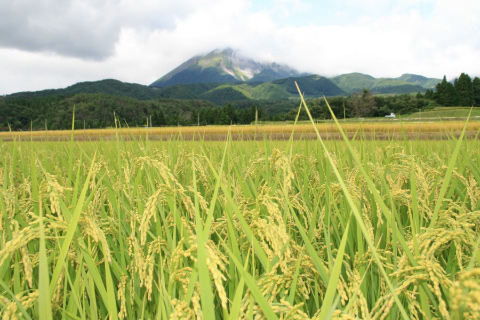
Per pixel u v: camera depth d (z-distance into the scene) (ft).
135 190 5.28
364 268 4.34
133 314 4.27
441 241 3.42
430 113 186.19
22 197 6.23
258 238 4.46
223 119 257.34
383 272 2.43
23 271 4.43
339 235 5.52
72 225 3.09
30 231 2.79
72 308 3.71
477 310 1.67
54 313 3.50
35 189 5.02
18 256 4.20
